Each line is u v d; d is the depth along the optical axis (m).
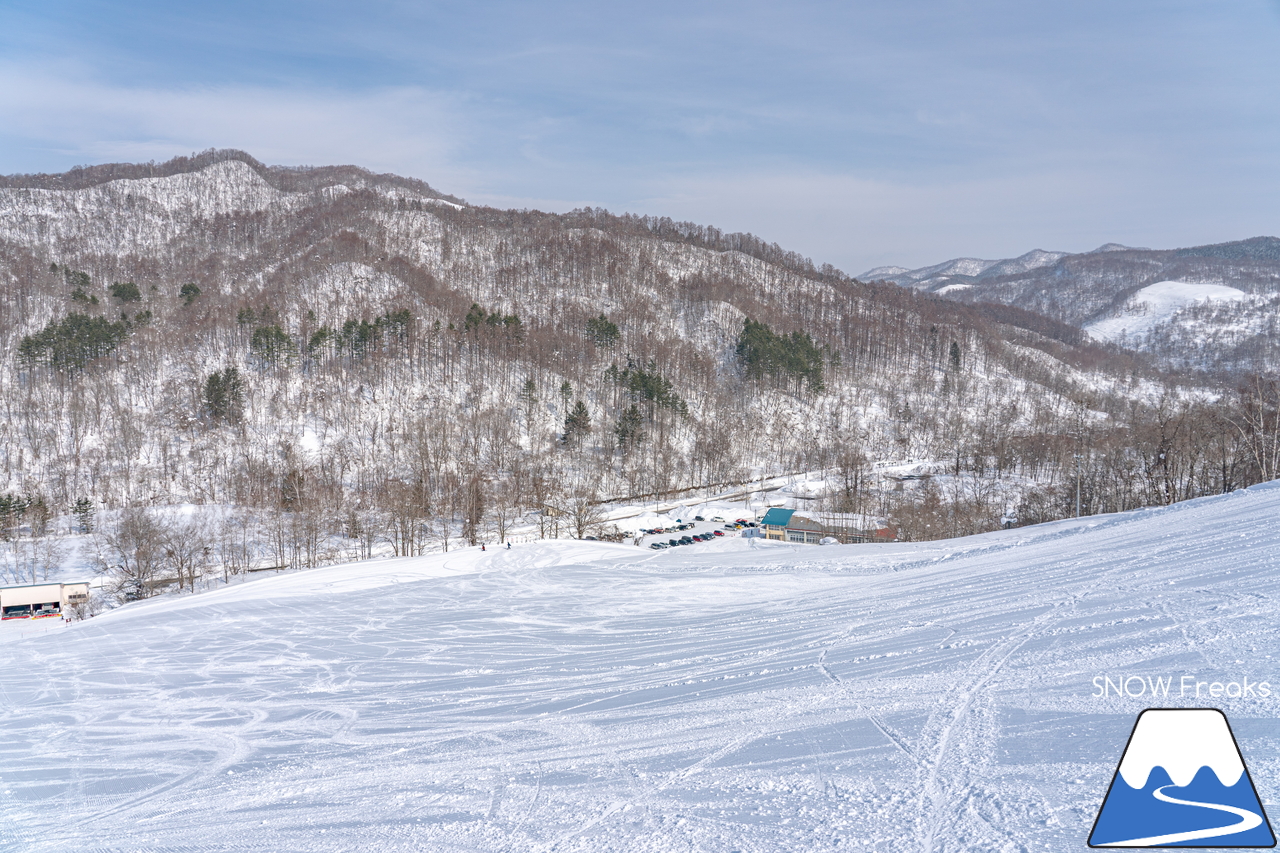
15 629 51.97
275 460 103.12
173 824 12.08
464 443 111.31
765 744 11.74
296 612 37.62
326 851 10.02
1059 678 12.20
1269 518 24.00
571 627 28.72
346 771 13.88
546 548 55.22
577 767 12.20
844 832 8.06
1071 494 72.75
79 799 14.02
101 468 101.44
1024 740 9.83
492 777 12.29
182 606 41.88
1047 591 20.09
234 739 17.39
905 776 9.38
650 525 88.56
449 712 17.67
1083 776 8.39
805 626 22.31
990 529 70.50
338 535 79.56
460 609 35.22
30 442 108.25
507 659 23.75
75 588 59.78
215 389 114.62
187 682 24.39
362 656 26.48
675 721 14.10
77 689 24.58
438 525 84.56
